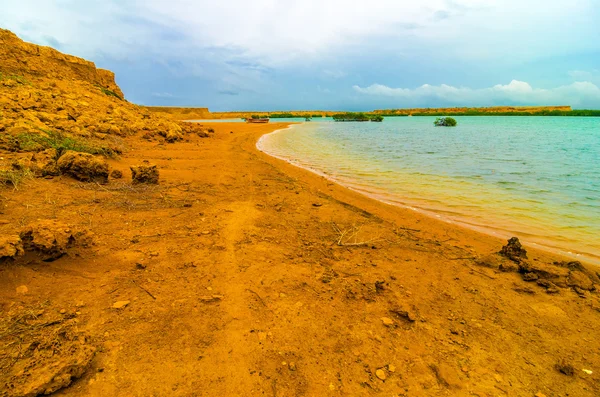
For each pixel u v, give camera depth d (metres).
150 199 6.46
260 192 8.00
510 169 12.32
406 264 4.48
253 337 2.85
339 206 7.29
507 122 59.75
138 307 3.09
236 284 3.67
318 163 13.71
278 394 2.29
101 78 26.11
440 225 6.26
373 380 2.48
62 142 9.12
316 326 3.06
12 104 12.34
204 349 2.65
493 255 4.72
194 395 2.22
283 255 4.52
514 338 3.03
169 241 4.62
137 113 21.45
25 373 2.13
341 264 4.37
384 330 3.07
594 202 7.80
